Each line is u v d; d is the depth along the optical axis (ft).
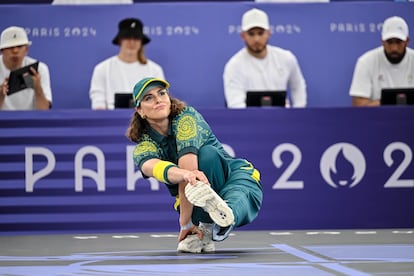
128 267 28.99
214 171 33.71
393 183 52.19
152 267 28.81
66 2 72.13
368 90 66.39
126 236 47.65
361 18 69.31
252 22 65.00
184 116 34.09
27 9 67.56
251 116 52.01
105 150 51.67
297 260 30.83
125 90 65.67
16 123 51.49
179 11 68.74
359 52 69.21
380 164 52.19
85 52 67.77
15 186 51.44
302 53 69.10
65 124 51.65
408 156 52.21
